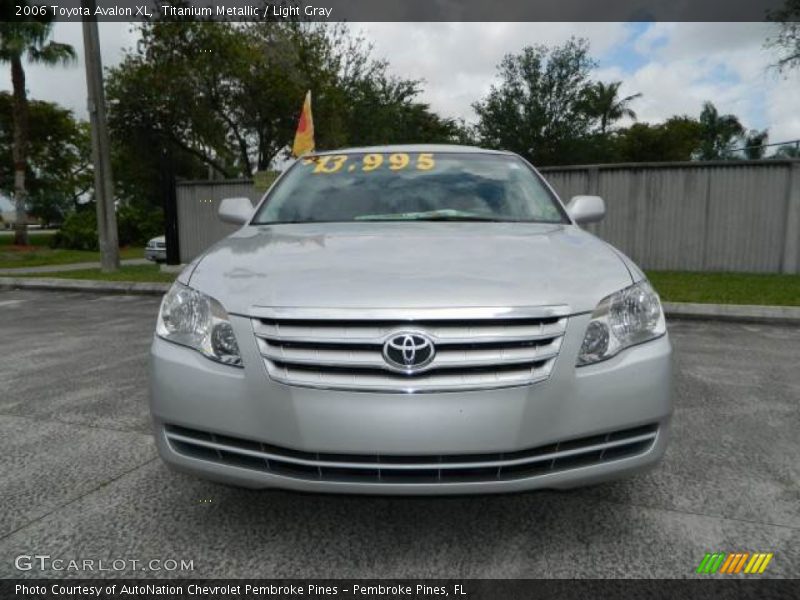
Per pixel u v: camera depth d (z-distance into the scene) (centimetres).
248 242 271
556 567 215
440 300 197
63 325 741
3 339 656
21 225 2362
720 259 1241
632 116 4753
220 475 213
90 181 4662
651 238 1274
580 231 298
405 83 2750
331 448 196
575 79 3359
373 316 194
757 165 1198
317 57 2052
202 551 227
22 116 2319
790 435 345
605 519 248
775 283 1008
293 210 332
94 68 1284
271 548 228
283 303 202
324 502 263
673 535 236
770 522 245
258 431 202
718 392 432
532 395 196
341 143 2159
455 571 213
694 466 301
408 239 261
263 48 1959
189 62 1869
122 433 354
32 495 273
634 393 209
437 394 193
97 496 271
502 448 195
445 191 338
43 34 2177
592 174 1290
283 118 2044
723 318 732
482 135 3475
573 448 205
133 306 905
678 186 1248
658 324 227
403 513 254
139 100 1959
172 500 267
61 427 364
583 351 204
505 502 262
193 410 211
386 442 193
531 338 197
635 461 214
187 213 1536
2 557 224
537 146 3381
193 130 2027
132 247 2859
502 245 251
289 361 198
